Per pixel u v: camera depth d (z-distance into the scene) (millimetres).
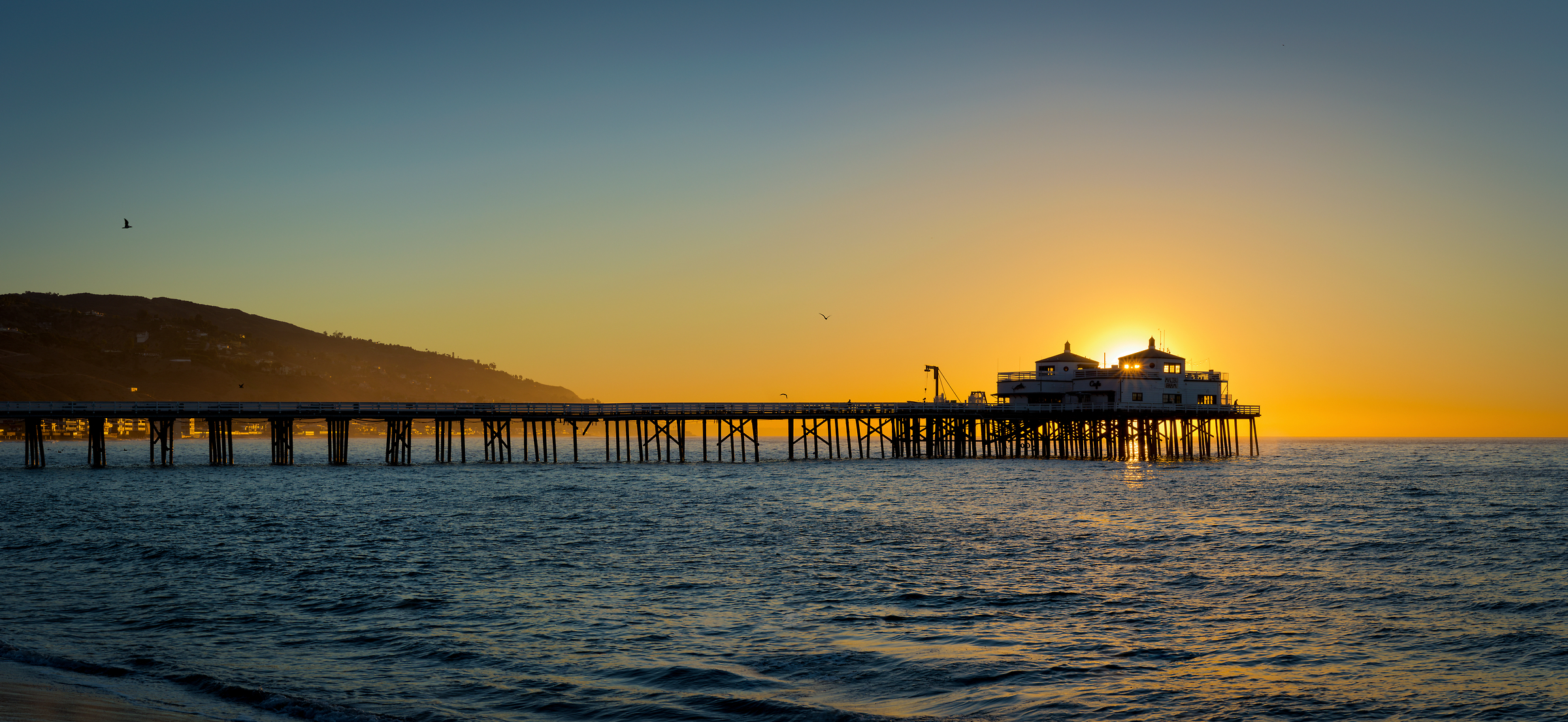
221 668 26203
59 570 40031
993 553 45219
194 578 38656
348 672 26016
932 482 86375
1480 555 45469
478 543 48000
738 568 41219
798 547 47000
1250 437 140750
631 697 24219
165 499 69062
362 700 23656
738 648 28500
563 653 27859
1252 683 25766
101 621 31219
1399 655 28328
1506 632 30828
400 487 79625
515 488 79688
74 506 63562
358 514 60312
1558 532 53469
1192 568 41562
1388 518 60000
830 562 42750
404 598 34969
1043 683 25531
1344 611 33688
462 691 24531
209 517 57906
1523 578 39469
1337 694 24922
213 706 23031
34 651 27172
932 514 60938
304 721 22250
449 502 67312
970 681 25641
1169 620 32281
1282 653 28484
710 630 30531
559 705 23609
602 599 34969
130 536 49938
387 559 43156
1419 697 24781
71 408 90062
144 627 30656
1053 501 69438
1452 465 140250
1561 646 29219
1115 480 90125
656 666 26672
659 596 35469
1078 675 26266
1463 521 58375
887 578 39094
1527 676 26375
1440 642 29656
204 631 30250
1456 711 23797
